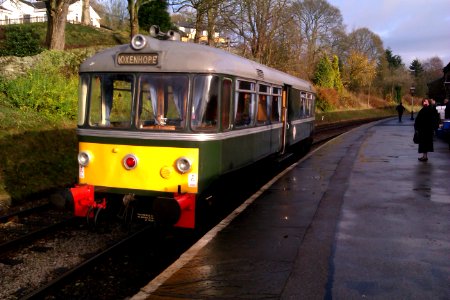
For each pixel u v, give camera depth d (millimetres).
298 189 10086
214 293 4781
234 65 8492
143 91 7570
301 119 16703
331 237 6605
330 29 70062
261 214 7973
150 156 7434
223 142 8008
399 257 5754
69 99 16344
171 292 4816
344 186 10281
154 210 6855
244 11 33469
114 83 7730
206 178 7516
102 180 7727
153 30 8352
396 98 87250
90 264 6355
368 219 7535
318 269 5387
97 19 73188
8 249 7055
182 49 7621
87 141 7828
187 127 7332
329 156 15734
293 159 17125
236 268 5480
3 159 11625
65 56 19672
